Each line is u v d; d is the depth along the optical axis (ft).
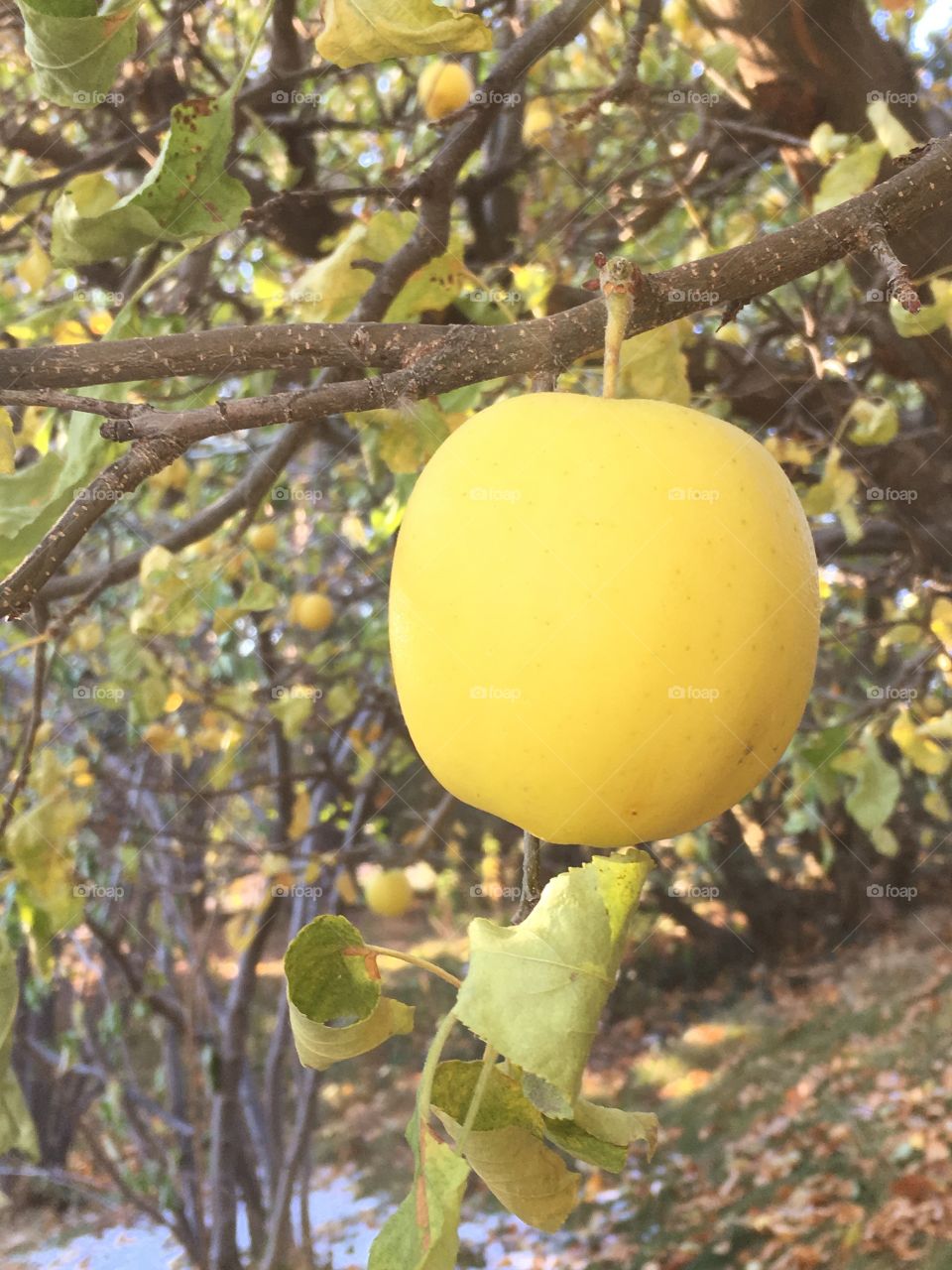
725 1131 24.13
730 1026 29.37
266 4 3.64
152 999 13.76
